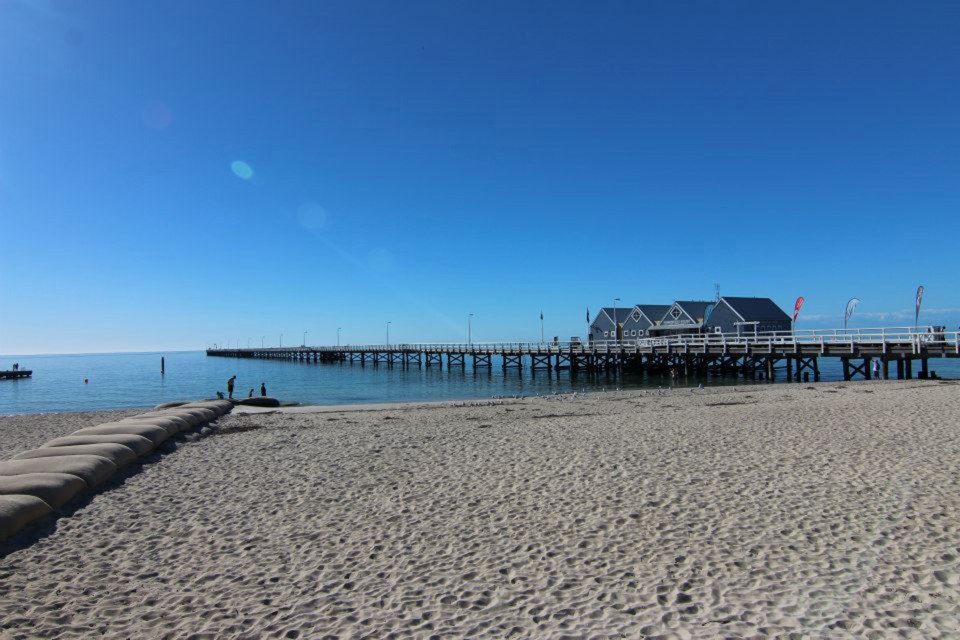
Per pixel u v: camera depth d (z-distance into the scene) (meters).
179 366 94.06
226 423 16.22
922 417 12.60
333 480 8.84
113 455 9.49
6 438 14.37
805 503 6.88
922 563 5.11
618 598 4.67
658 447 10.45
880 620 4.18
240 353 131.88
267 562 5.64
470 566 5.42
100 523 6.85
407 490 8.14
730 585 4.84
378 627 4.31
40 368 97.75
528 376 46.22
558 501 7.32
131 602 4.82
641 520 6.50
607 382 38.09
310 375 55.84
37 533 6.48
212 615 4.57
